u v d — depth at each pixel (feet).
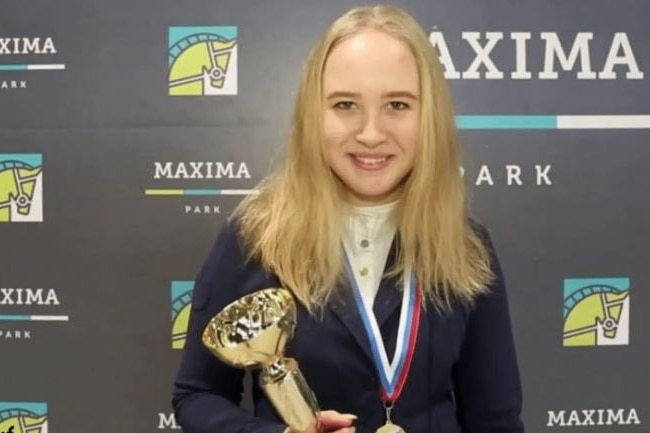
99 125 5.00
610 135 5.05
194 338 3.46
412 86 3.20
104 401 5.15
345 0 4.97
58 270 5.08
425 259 3.37
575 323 5.13
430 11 4.96
